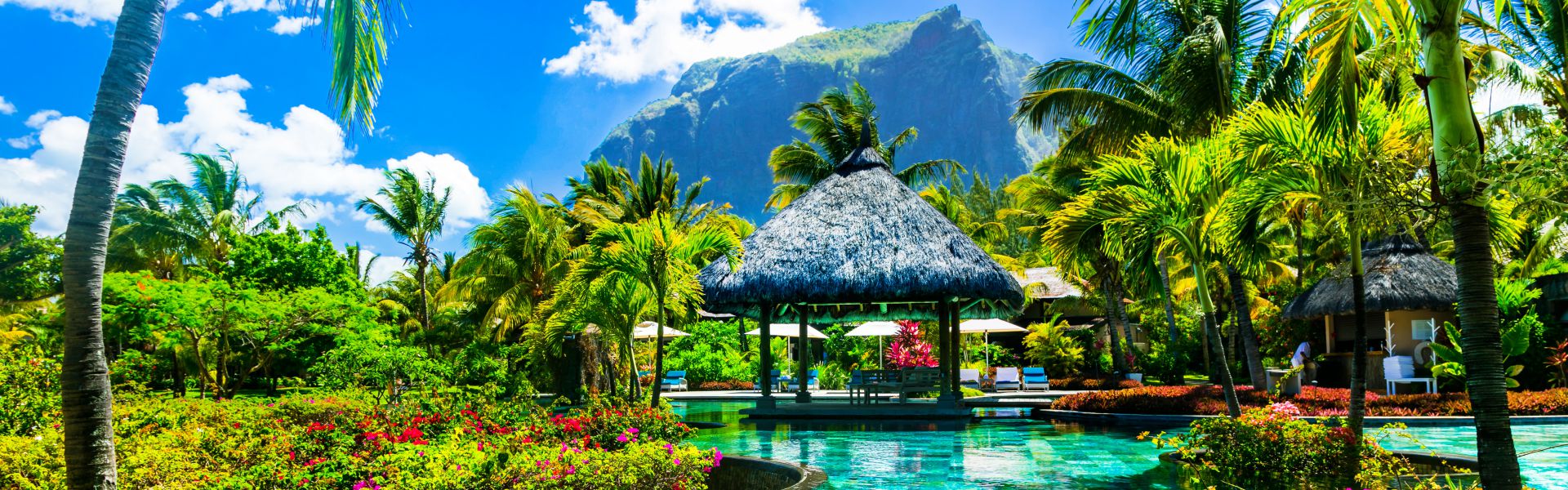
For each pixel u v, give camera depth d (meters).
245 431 7.44
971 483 8.96
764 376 17.97
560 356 21.73
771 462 9.52
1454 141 5.34
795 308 21.73
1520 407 14.80
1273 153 7.83
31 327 25.53
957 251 16.67
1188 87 15.71
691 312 14.45
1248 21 16.34
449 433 8.29
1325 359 22.38
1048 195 26.61
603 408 10.23
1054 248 10.77
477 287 29.50
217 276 27.98
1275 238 26.73
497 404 10.41
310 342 19.12
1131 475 9.34
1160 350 29.98
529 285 27.38
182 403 10.27
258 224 36.28
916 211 17.47
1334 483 8.01
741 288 16.50
